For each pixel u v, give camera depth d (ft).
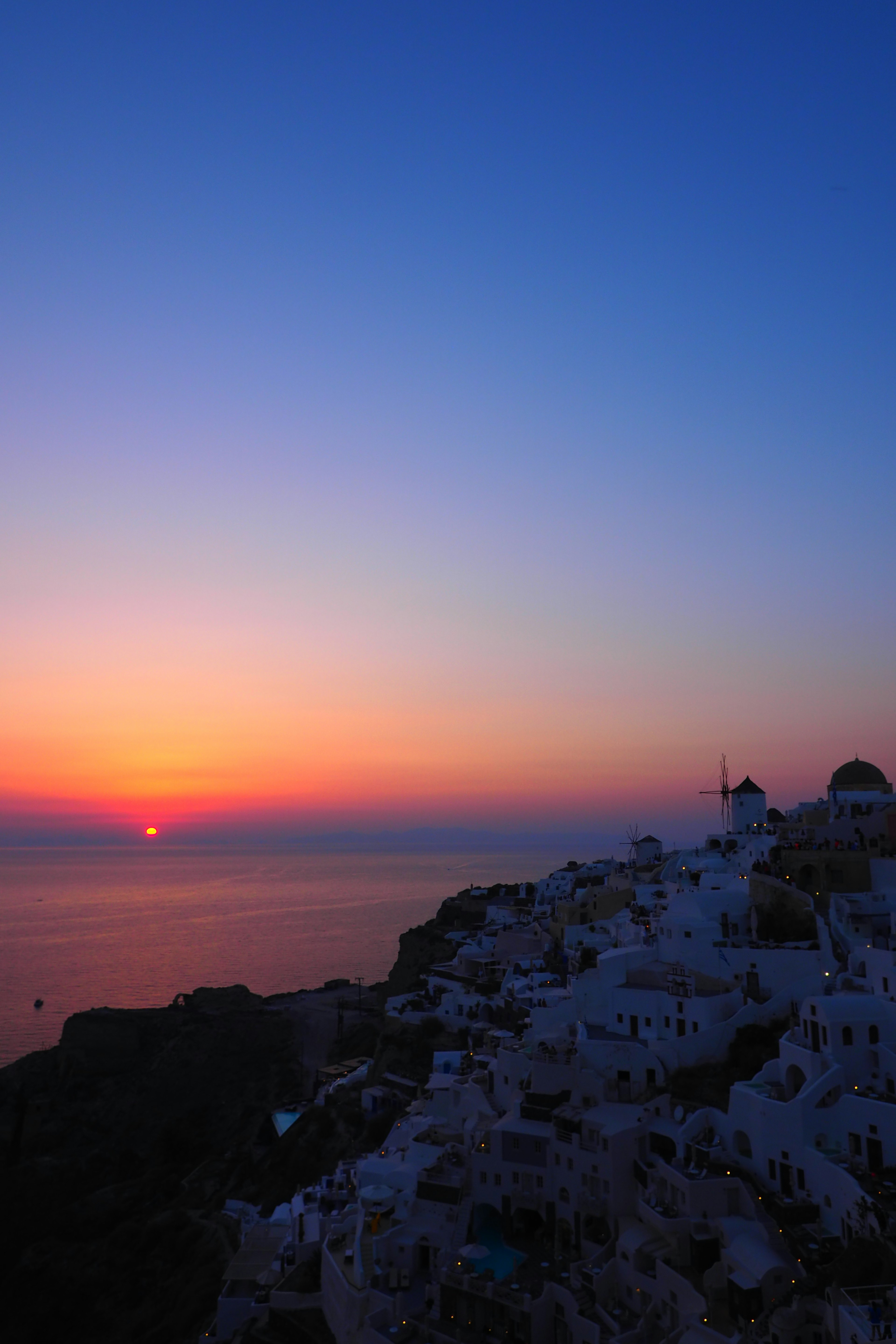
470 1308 211.20
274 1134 433.89
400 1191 262.47
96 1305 333.62
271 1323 244.22
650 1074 256.73
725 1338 174.81
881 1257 170.50
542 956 446.19
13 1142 519.60
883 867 308.19
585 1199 226.38
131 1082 604.08
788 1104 209.56
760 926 300.61
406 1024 438.81
